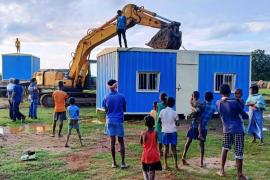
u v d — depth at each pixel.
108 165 9.82
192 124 9.76
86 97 28.58
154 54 19.41
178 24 20.80
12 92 18.62
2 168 9.42
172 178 8.66
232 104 8.48
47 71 29.06
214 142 13.02
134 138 13.94
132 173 9.07
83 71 28.19
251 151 11.67
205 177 8.76
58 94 14.20
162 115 9.42
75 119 12.31
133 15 23.09
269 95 40.34
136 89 19.17
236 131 8.51
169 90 19.58
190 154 11.09
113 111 9.52
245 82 20.45
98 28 26.27
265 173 9.12
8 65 40.97
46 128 16.52
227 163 10.09
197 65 19.92
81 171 9.21
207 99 9.66
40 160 10.34
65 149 11.88
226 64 20.23
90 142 13.05
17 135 14.62
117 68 19.00
